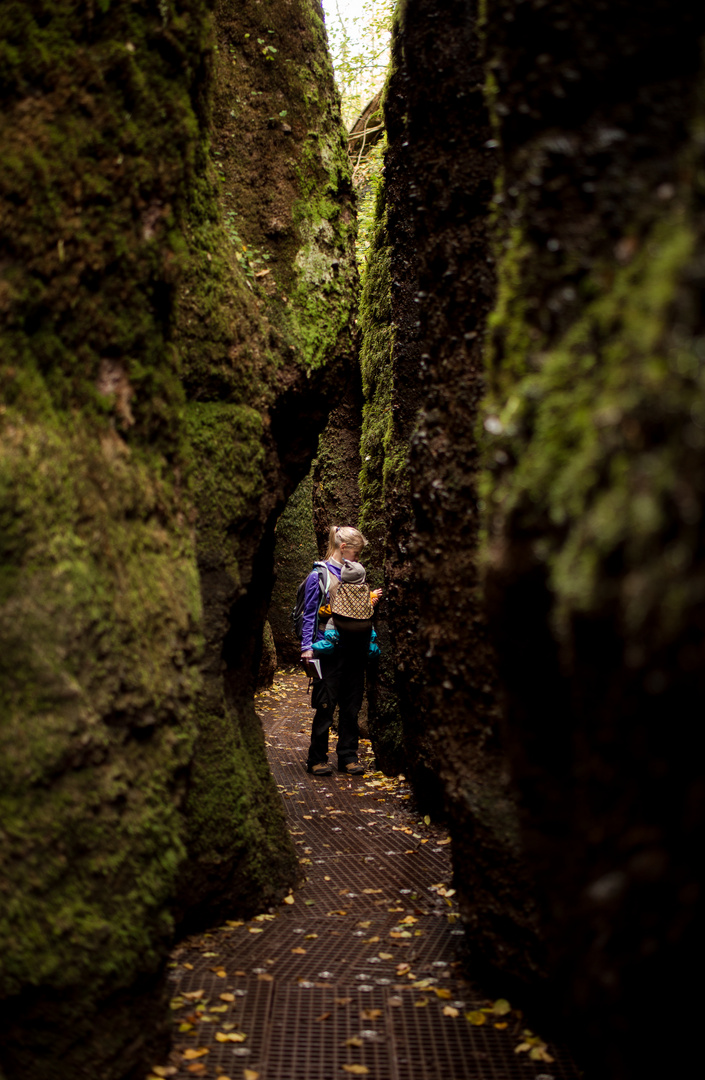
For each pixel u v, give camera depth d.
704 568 0.89
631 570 0.98
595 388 1.11
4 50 2.05
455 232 2.89
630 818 1.07
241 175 4.14
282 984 2.80
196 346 3.42
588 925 1.23
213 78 3.31
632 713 1.03
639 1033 1.08
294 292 4.12
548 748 1.44
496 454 1.41
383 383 6.84
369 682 6.55
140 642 2.25
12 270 2.02
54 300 2.11
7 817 1.84
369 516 6.89
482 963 2.75
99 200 2.22
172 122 2.44
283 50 4.30
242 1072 2.25
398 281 5.02
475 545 2.78
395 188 4.89
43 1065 1.88
